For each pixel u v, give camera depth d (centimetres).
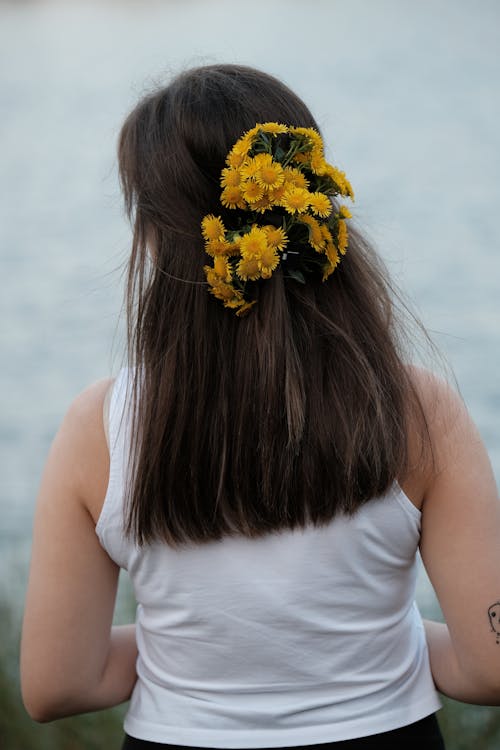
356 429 157
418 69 3912
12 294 1527
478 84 3612
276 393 157
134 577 170
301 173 160
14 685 353
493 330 1241
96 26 5406
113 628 189
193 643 167
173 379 158
